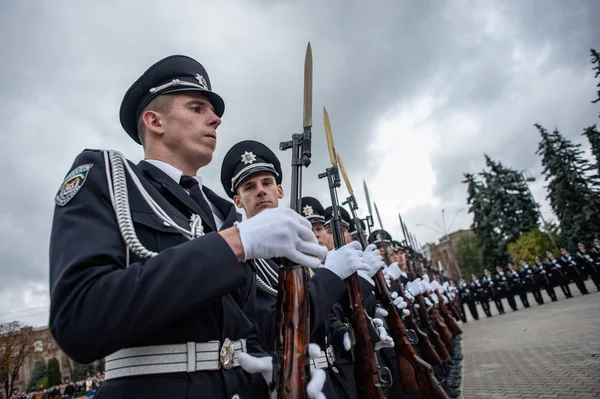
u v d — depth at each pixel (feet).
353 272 7.97
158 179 5.25
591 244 95.81
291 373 4.11
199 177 6.57
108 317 3.11
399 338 10.84
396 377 12.51
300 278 4.67
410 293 19.01
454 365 25.99
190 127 5.83
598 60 82.69
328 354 8.70
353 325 8.39
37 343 129.90
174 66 6.12
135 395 3.56
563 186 102.63
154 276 3.34
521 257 105.60
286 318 4.45
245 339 4.78
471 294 65.92
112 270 3.53
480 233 127.75
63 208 4.00
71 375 128.98
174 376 3.71
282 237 3.96
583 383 16.31
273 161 11.31
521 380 19.01
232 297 4.95
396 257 28.35
